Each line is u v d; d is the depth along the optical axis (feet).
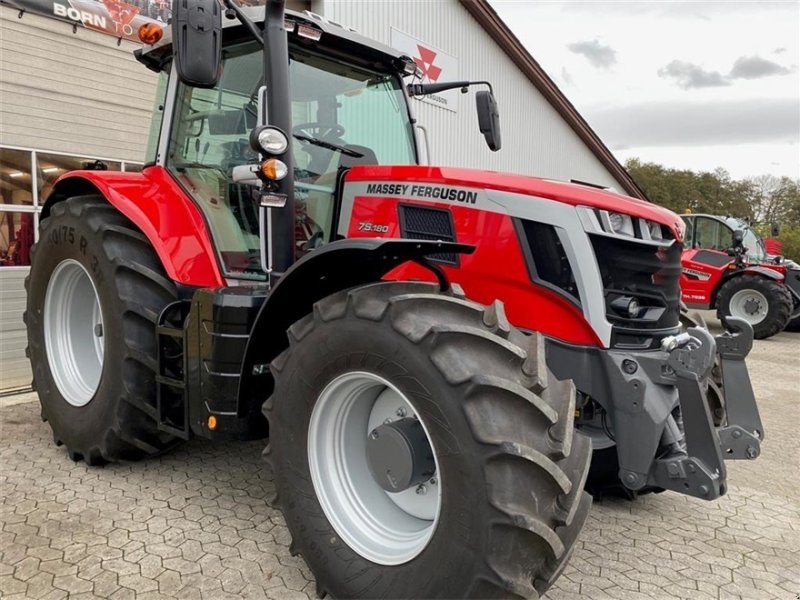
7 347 15.71
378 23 25.96
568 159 46.93
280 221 7.79
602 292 7.11
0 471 9.96
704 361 6.49
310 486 6.68
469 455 5.26
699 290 30.37
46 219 11.11
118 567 7.15
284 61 7.71
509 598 5.22
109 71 17.15
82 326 11.12
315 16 9.03
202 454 10.86
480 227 7.63
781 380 19.16
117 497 9.04
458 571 5.33
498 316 5.99
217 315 7.61
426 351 5.60
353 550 6.35
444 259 7.89
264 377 7.83
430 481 6.32
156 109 11.03
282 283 6.73
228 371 7.66
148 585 6.81
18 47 15.28
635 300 7.29
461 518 5.31
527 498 5.15
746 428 7.48
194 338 8.00
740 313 28.60
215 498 9.06
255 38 8.05
